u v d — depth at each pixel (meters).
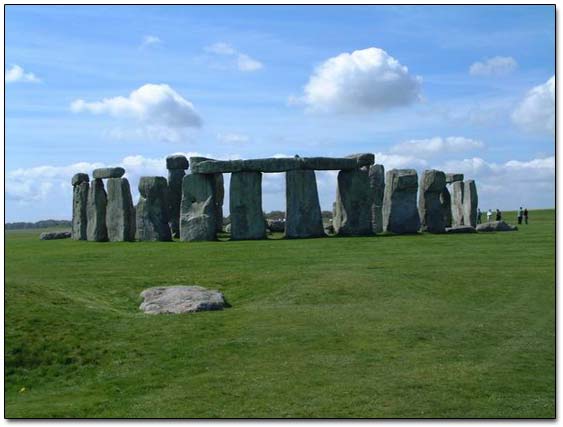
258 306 24.52
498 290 26.14
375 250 36.94
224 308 24.33
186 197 47.44
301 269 30.31
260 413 14.88
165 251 38.69
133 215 51.44
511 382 16.58
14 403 16.17
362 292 25.81
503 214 88.56
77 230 53.03
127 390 16.75
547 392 15.91
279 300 25.22
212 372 17.73
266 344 19.78
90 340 20.00
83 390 16.95
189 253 37.28
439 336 20.38
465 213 58.94
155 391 16.59
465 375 17.08
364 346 19.50
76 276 29.77
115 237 48.69
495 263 31.52
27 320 20.52
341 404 15.30
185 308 23.61
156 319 22.52
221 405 15.46
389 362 18.12
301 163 46.66
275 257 34.69
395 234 47.44
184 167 52.97
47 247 44.75
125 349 19.52
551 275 28.47
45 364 18.44
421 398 15.59
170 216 52.25
